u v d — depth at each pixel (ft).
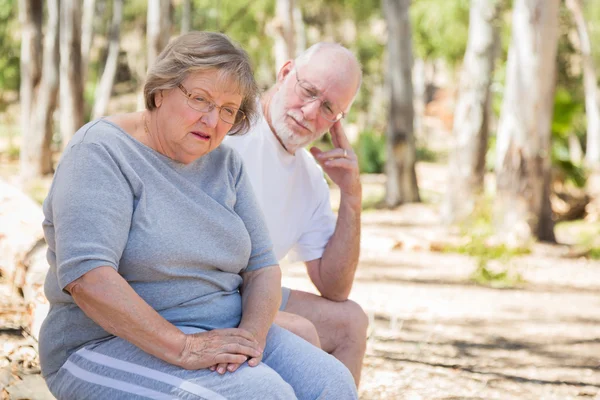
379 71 119.55
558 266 33.42
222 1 88.53
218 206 8.45
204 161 8.67
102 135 7.93
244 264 8.80
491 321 21.67
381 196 57.67
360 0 104.99
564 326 21.63
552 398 14.20
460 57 94.63
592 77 85.97
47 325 8.33
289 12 50.83
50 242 8.12
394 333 18.93
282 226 11.12
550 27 37.37
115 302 7.38
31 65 60.34
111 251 7.57
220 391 7.42
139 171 8.00
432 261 33.32
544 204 38.65
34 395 10.01
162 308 8.16
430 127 134.21
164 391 7.41
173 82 7.98
